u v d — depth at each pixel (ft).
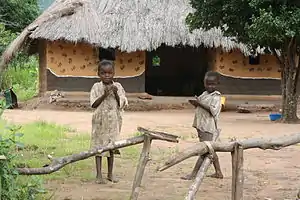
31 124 42.68
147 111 66.39
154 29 66.44
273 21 44.78
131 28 66.44
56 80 69.46
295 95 52.90
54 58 69.36
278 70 72.38
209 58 76.69
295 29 45.68
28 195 15.81
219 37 66.80
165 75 89.30
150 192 20.70
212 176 23.80
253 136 40.09
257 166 27.17
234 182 13.21
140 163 15.11
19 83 91.40
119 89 22.61
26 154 28.63
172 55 88.84
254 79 72.23
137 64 70.69
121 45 64.75
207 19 52.70
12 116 53.88
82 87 69.97
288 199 20.02
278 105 68.54
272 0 46.01
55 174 23.66
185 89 88.28
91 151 15.19
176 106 68.95
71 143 33.58
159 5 70.08
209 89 23.80
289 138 13.88
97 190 20.95
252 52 64.49
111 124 22.27
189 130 43.80
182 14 68.74
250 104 69.10
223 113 65.41
